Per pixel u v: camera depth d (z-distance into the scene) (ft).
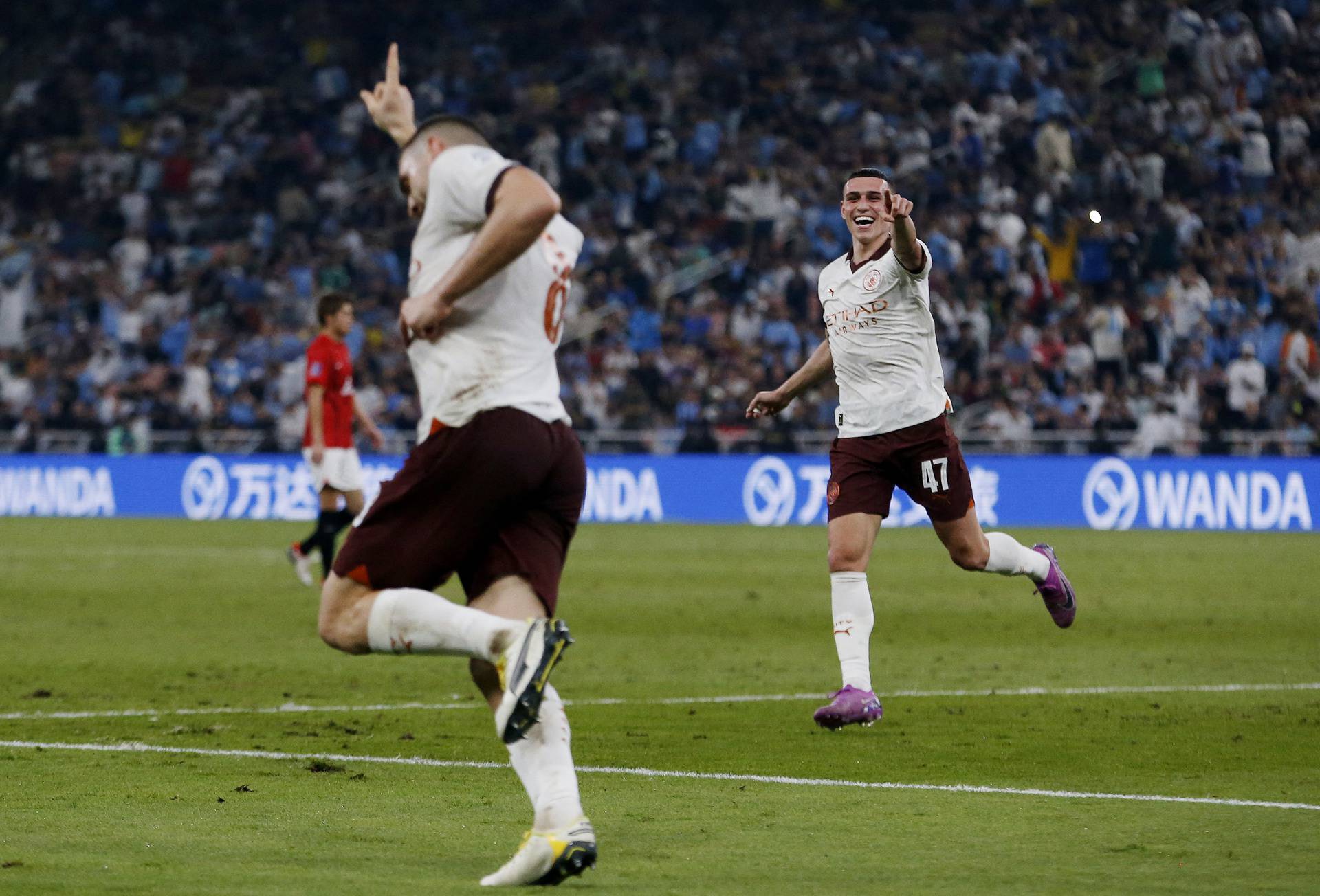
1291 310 226.79
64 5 301.02
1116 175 256.52
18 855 38.93
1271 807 46.03
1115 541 178.81
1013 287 236.63
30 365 250.37
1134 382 224.94
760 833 42.52
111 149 285.43
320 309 117.08
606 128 270.87
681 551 165.78
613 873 37.63
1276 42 271.28
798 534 191.42
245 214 270.87
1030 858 39.37
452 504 35.19
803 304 239.09
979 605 115.44
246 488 223.30
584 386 229.45
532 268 35.58
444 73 287.28
